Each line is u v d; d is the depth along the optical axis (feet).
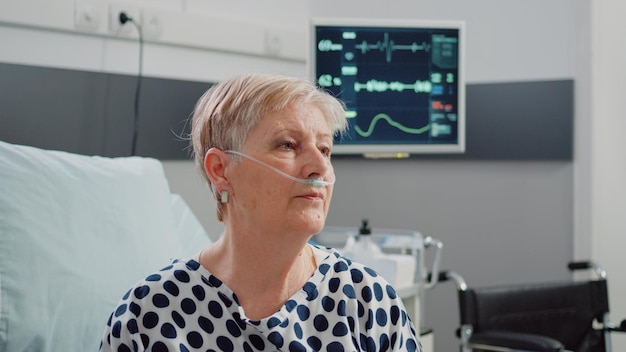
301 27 10.88
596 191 10.39
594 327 9.80
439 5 11.11
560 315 8.92
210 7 9.75
